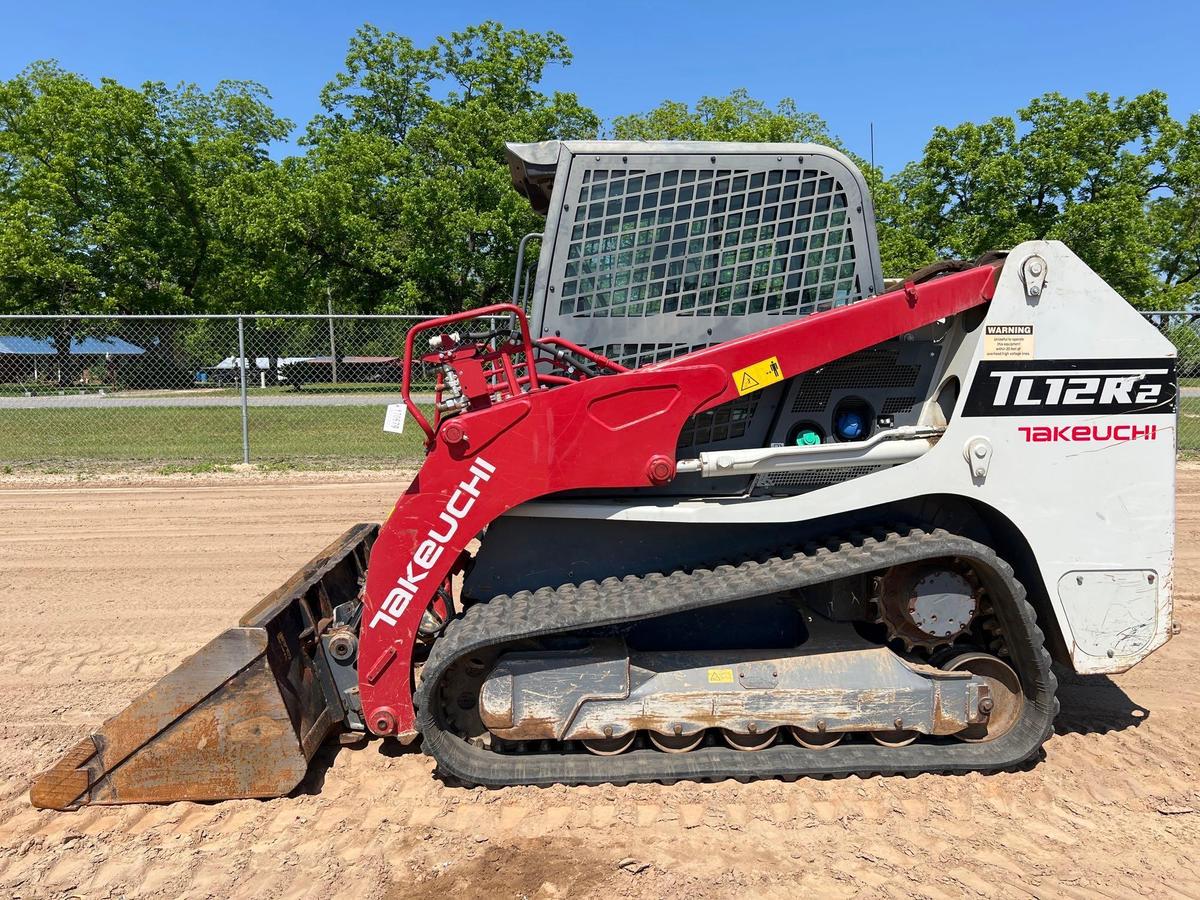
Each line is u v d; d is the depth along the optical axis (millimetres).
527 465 2824
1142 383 2889
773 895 2371
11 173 26594
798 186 3094
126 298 24594
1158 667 4039
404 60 27141
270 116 40312
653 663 2916
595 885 2424
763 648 3137
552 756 2986
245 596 5227
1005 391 2861
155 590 5340
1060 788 2932
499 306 2826
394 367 15617
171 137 25484
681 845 2607
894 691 2877
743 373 2822
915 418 3072
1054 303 2846
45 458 10219
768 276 3107
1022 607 2855
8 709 3641
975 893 2377
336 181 23062
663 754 2982
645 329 3105
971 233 20328
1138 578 2951
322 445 11234
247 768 2850
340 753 3219
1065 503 2916
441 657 2727
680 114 34031
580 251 3070
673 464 2826
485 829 2709
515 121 23375
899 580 2916
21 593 5266
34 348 15594
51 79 27734
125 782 2836
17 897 2396
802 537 3059
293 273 23984
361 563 4113
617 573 3055
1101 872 2475
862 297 3104
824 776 2975
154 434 12281
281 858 2570
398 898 2381
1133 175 20688
